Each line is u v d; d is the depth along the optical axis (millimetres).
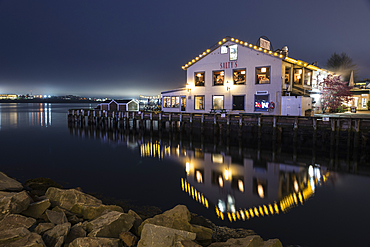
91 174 12625
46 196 8172
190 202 8852
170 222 6328
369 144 19469
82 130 32875
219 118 24625
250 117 22562
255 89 27062
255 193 9852
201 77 30844
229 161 15766
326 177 12266
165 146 21266
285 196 9539
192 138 25188
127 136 27359
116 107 46062
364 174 12797
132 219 6570
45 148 20344
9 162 15305
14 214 6281
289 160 15977
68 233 5773
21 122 43875
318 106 34312
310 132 22656
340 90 35375
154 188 10445
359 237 6457
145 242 5320
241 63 27844
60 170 13406
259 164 15000
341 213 7965
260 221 7355
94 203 7707
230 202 8867
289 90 27266
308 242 6223
